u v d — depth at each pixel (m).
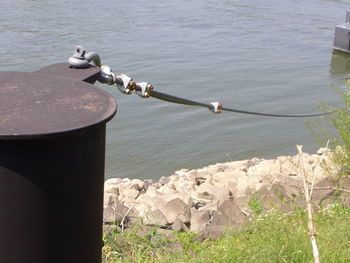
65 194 1.97
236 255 4.16
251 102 14.60
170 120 12.84
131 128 12.32
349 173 6.33
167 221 5.27
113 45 19.80
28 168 1.88
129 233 4.78
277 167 8.06
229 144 11.64
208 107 3.36
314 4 29.16
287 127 12.43
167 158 11.02
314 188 5.88
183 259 4.30
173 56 18.77
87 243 2.12
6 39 19.70
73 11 24.44
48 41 19.77
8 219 1.91
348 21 21.16
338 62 19.22
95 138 2.03
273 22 24.92
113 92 14.45
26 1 25.70
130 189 7.65
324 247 4.11
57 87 2.22
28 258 1.96
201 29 22.97
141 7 26.11
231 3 28.36
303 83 16.48
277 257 3.99
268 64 18.48
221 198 6.37
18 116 1.92
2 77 2.29
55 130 1.83
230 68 17.73
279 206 5.27
